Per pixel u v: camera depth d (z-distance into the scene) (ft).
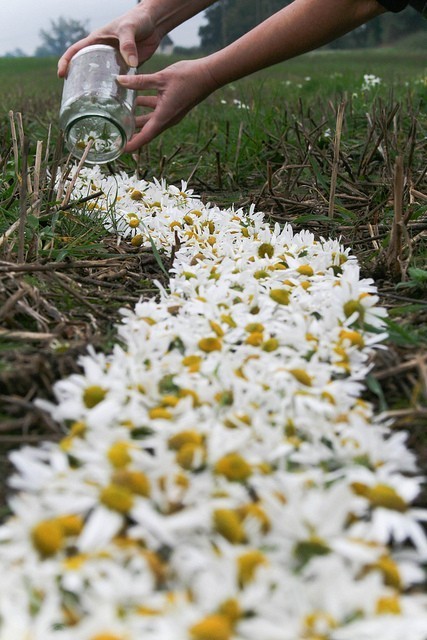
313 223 2.43
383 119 3.02
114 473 0.85
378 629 0.70
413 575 0.80
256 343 1.29
